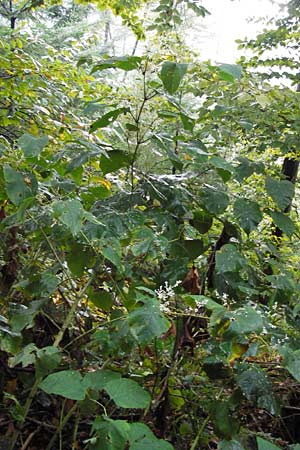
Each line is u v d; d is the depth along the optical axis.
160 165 2.26
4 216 1.67
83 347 1.42
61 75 2.75
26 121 2.61
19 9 3.77
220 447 1.17
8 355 1.61
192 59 2.12
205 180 1.81
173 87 1.45
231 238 1.74
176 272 1.55
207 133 2.13
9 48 2.71
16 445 1.55
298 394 1.74
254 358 1.62
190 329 1.55
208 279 1.69
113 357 1.39
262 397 1.25
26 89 2.59
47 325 1.66
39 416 1.65
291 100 2.20
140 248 1.41
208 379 1.59
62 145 1.97
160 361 1.61
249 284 1.56
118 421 1.00
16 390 1.66
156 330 1.13
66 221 1.19
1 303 1.61
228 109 1.91
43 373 1.19
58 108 2.78
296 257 2.09
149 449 0.95
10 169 1.32
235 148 2.27
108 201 1.67
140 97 2.14
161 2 2.85
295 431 1.72
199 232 1.74
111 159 1.64
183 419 1.64
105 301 1.46
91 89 2.80
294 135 2.21
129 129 1.65
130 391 1.06
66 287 1.68
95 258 1.43
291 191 1.70
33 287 1.45
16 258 1.69
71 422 1.59
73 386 1.06
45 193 1.62
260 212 1.64
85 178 1.99
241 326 1.16
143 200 1.65
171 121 2.07
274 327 1.34
